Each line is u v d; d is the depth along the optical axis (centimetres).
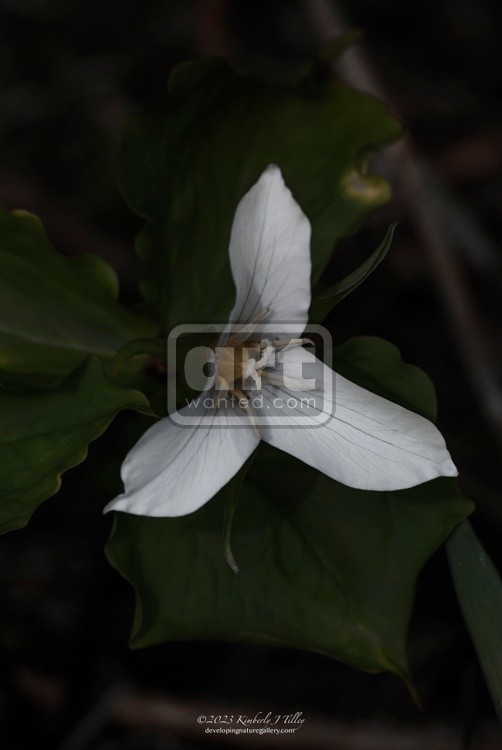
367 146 61
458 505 57
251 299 55
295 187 61
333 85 61
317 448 55
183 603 56
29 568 77
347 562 57
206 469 54
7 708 69
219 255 60
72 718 69
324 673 74
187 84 59
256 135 61
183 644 74
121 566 56
